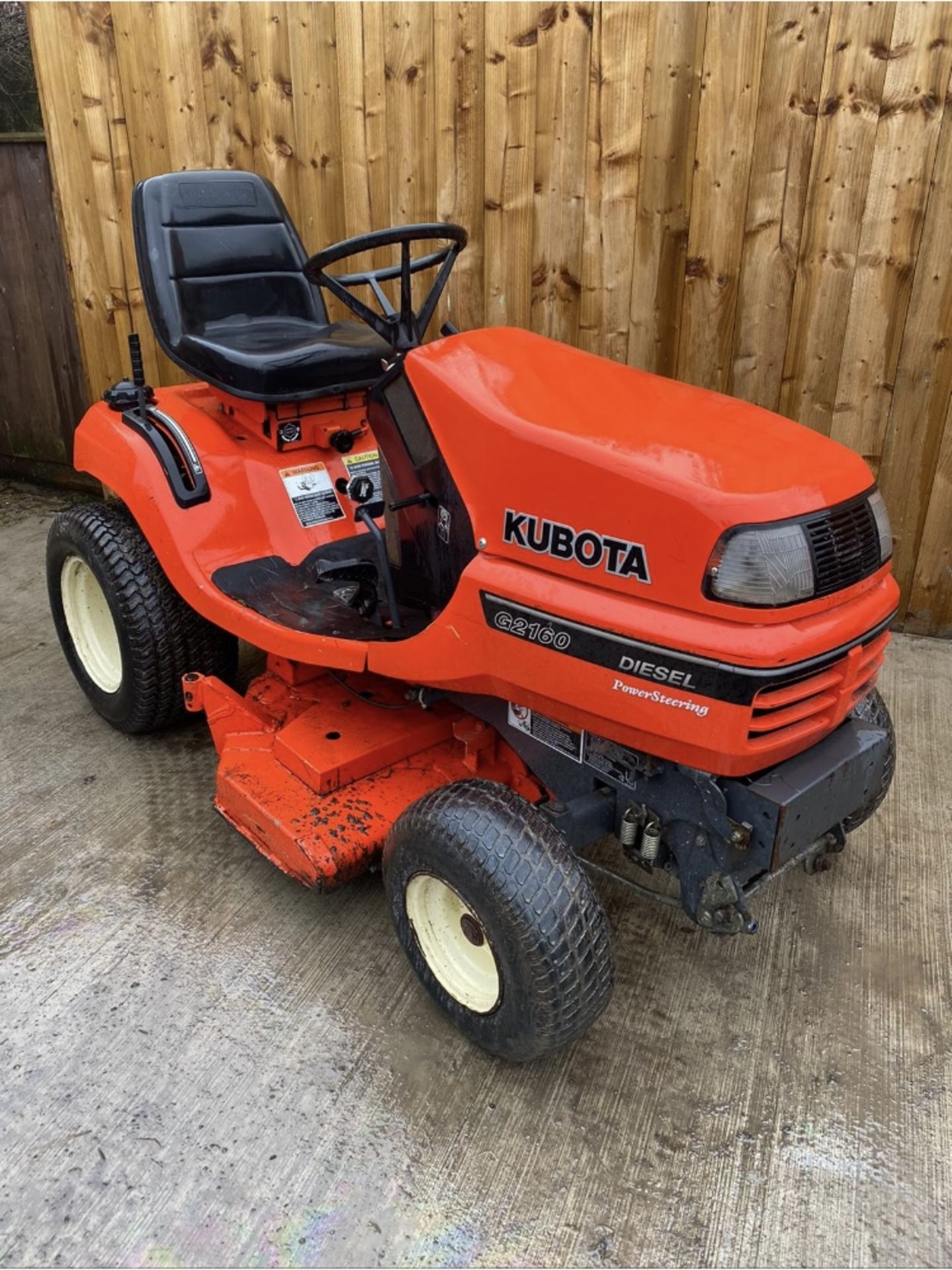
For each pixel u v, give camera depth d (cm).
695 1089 203
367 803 238
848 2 316
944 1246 174
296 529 285
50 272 494
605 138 359
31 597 421
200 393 313
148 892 252
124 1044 209
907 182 330
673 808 192
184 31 415
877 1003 224
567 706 189
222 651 304
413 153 394
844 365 360
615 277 377
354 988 225
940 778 301
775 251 353
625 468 173
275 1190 181
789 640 166
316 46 395
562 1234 175
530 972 181
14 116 495
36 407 534
